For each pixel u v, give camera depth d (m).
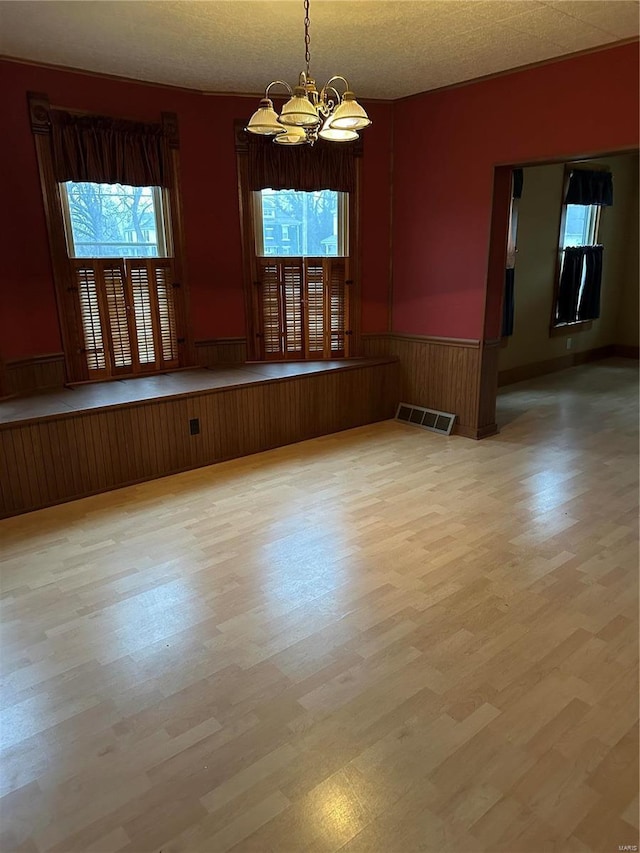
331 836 1.55
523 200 6.41
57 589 2.71
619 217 7.98
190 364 4.90
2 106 3.75
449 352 4.97
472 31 3.36
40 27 3.23
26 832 1.57
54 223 4.08
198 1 2.90
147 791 1.69
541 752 1.80
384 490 3.83
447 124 4.61
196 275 4.77
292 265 5.02
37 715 1.97
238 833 1.56
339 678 2.13
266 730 1.90
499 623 2.43
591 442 4.77
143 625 2.45
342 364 5.11
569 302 7.38
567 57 3.81
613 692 2.04
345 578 2.79
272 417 4.62
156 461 4.05
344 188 4.97
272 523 3.37
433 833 1.55
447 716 1.95
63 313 4.23
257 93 4.57
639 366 7.90
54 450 3.59
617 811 1.61
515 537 3.17
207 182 4.65
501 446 4.69
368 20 3.17
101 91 4.09
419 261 5.08
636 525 3.30
